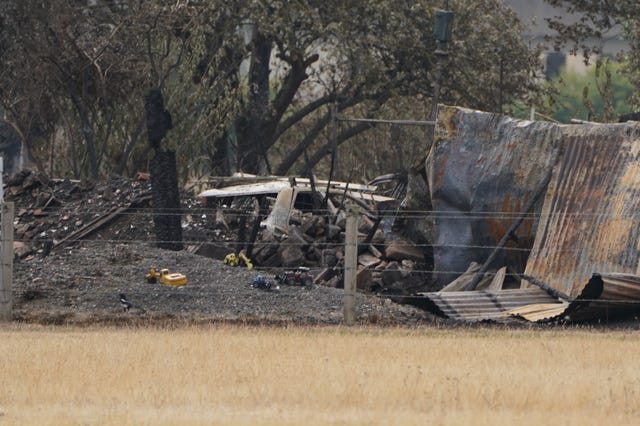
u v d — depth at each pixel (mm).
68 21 132875
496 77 152250
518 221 72625
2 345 44719
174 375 35938
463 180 75875
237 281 64438
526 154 74375
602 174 70500
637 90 155750
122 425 27766
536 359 41000
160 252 69312
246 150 157500
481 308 64125
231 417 28922
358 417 28953
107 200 93500
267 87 160375
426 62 151750
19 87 136375
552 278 67438
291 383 34156
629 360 41500
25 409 30609
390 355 41719
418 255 80062
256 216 79625
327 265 78625
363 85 155750
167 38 137000
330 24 150875
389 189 101062
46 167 141750
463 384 33875
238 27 152250
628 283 60469
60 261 67625
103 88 130875
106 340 46844
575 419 28719
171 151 83562
